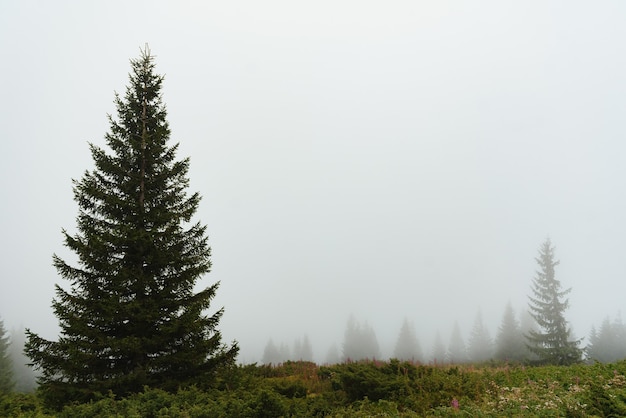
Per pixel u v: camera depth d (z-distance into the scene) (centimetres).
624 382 1162
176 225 1434
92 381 1281
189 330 1365
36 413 1194
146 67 1659
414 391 1290
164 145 1603
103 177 1469
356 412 1124
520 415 965
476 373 1596
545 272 4172
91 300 1316
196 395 1202
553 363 3716
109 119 1544
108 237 1354
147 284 1386
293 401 1220
